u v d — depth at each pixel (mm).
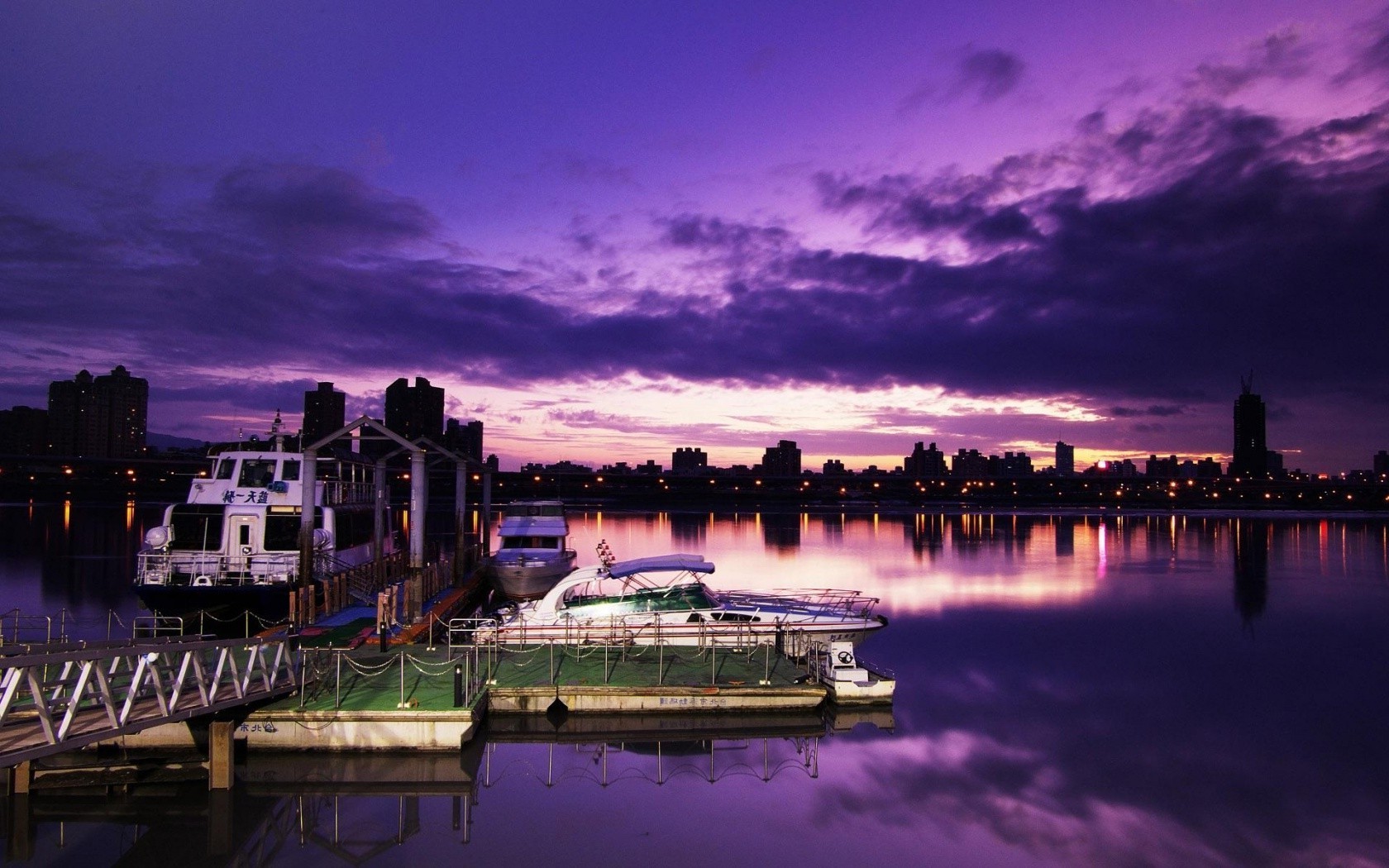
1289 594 48188
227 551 30000
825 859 13742
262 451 32062
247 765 16609
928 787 16875
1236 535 109625
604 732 19141
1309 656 30547
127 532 82562
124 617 34594
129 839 13969
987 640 33438
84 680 13102
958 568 63062
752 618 25656
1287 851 14391
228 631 27406
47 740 12508
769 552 78188
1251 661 29625
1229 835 14953
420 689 18781
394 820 14797
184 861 13148
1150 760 18766
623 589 26781
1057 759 18703
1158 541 94875
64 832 14188
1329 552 79062
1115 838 14734
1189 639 33781
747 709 19719
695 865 13398
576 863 13336
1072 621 38125
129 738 16422
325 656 20781
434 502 197000
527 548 41844
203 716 16469
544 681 20062
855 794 16375
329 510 31984
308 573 27250
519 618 25344
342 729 16828
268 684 17219
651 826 14789
